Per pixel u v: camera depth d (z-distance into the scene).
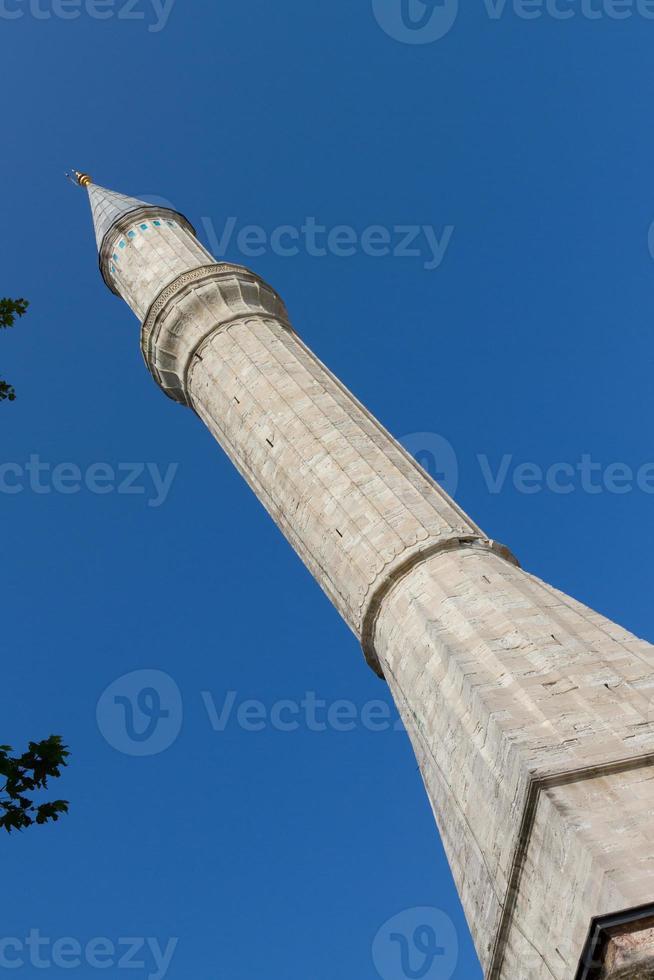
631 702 21.27
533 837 19.19
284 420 32.97
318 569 30.08
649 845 17.72
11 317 19.55
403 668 25.66
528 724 21.03
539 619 24.11
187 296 38.78
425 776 24.59
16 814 14.82
